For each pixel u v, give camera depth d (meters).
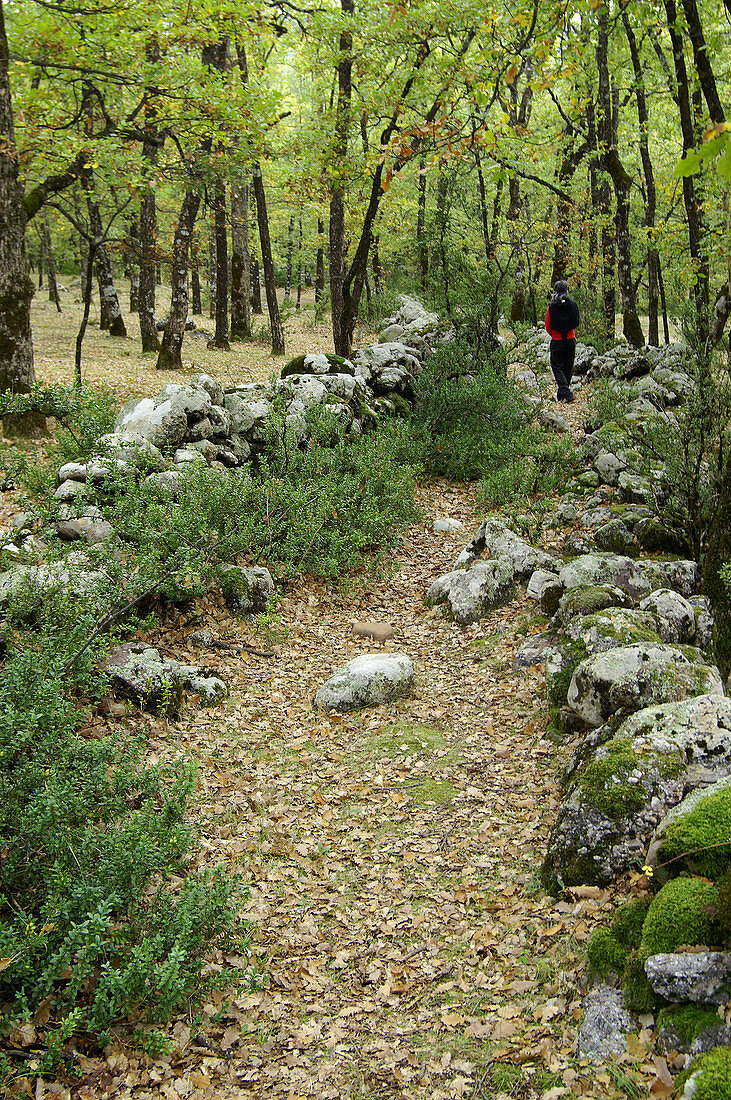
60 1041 3.28
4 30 11.42
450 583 9.29
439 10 13.08
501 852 5.04
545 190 22.06
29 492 8.52
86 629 5.56
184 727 6.58
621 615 6.52
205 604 8.41
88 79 13.59
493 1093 3.28
